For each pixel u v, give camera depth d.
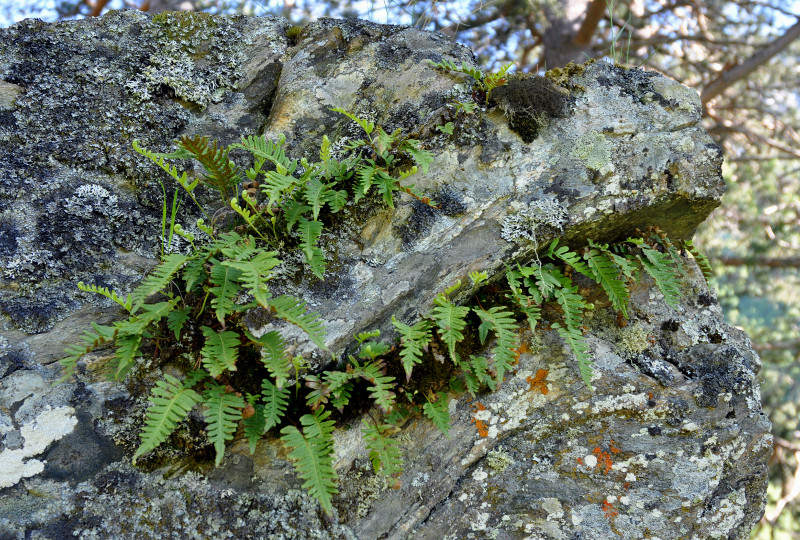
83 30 3.44
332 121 3.48
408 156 3.22
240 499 2.75
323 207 3.12
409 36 3.70
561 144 3.32
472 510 3.00
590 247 3.35
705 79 7.66
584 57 6.25
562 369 3.16
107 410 2.71
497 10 6.41
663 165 3.33
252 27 3.79
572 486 3.07
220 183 3.04
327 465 2.55
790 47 7.62
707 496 3.11
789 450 8.51
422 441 3.01
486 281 3.18
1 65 3.22
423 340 2.78
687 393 3.17
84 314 2.85
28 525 2.48
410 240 3.13
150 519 2.63
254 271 2.53
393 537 2.87
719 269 8.40
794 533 8.34
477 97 3.39
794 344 8.75
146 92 3.39
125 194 3.18
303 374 2.75
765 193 8.31
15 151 3.05
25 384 2.64
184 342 2.82
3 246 2.83
